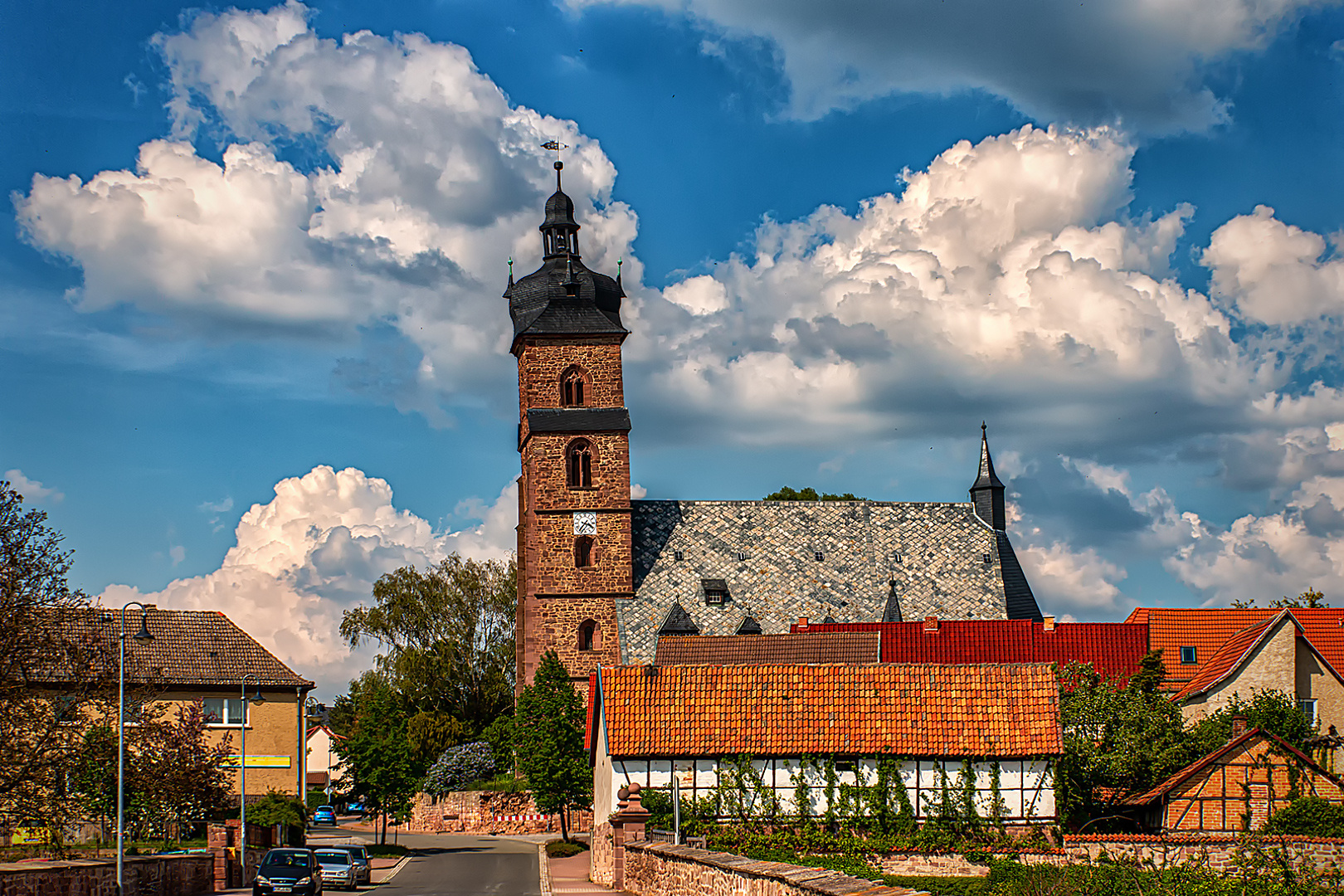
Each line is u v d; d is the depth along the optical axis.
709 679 56.47
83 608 52.91
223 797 70.19
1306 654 75.69
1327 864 41.53
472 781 115.50
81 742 53.62
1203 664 85.62
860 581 103.06
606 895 51.44
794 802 53.69
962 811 53.34
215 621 86.06
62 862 46.25
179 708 78.50
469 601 130.38
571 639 97.94
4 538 50.38
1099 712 61.09
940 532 106.31
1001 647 87.88
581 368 101.06
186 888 55.22
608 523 99.44
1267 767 54.25
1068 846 49.53
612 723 54.91
